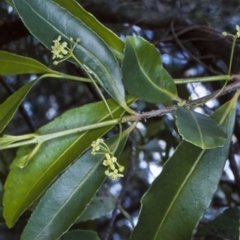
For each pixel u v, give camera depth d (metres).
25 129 1.03
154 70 0.34
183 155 0.35
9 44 0.90
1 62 0.36
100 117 0.37
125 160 0.67
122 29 0.76
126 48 0.33
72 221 0.36
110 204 0.53
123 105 0.35
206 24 0.78
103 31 0.37
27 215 0.50
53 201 0.37
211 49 0.70
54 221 0.36
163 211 0.35
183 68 0.87
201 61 0.72
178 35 0.73
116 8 0.74
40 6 0.34
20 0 0.34
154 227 0.35
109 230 0.53
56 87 1.05
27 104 1.05
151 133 0.78
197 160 0.35
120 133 0.36
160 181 0.35
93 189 0.37
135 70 0.34
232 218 0.49
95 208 0.52
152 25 0.75
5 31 0.80
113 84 0.35
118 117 0.37
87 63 0.35
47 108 1.06
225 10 0.81
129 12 0.74
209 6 0.80
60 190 0.37
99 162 0.37
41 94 1.05
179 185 0.35
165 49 0.86
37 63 0.36
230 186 0.82
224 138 0.30
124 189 0.58
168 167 0.35
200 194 0.35
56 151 0.37
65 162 0.37
